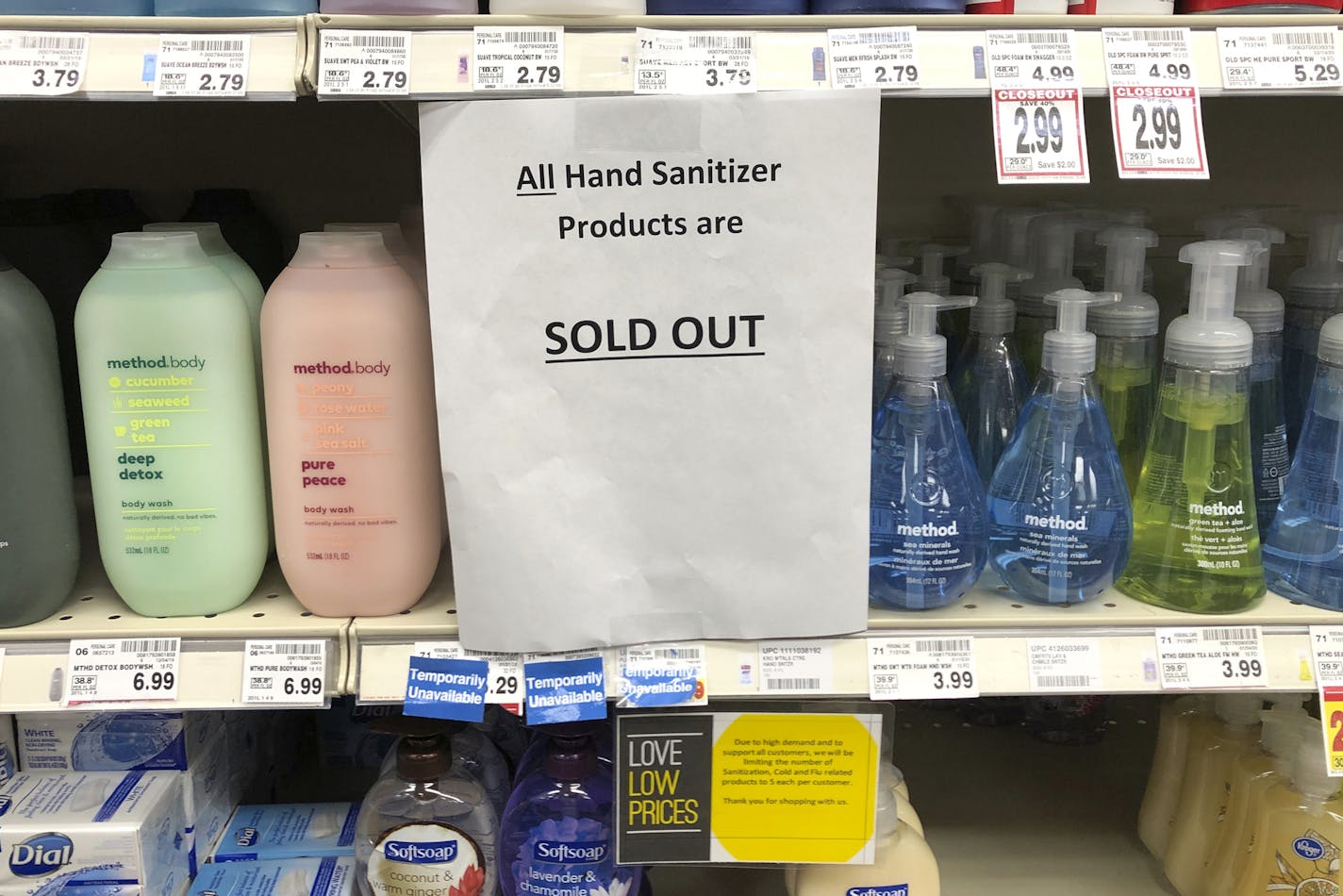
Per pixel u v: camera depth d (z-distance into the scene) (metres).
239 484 0.81
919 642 0.80
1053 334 0.83
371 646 0.79
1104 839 1.12
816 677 0.79
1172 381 0.84
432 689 0.78
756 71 0.73
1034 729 1.31
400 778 0.92
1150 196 1.30
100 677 0.78
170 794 0.92
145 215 1.18
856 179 0.74
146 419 0.78
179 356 0.77
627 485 0.77
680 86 0.73
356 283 0.77
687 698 0.78
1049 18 0.76
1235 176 1.30
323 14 0.73
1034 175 0.74
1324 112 1.29
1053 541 0.82
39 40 0.72
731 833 0.88
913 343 0.81
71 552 0.83
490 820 0.94
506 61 0.72
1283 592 0.86
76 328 0.78
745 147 0.73
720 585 0.79
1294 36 0.76
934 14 0.76
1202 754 1.01
